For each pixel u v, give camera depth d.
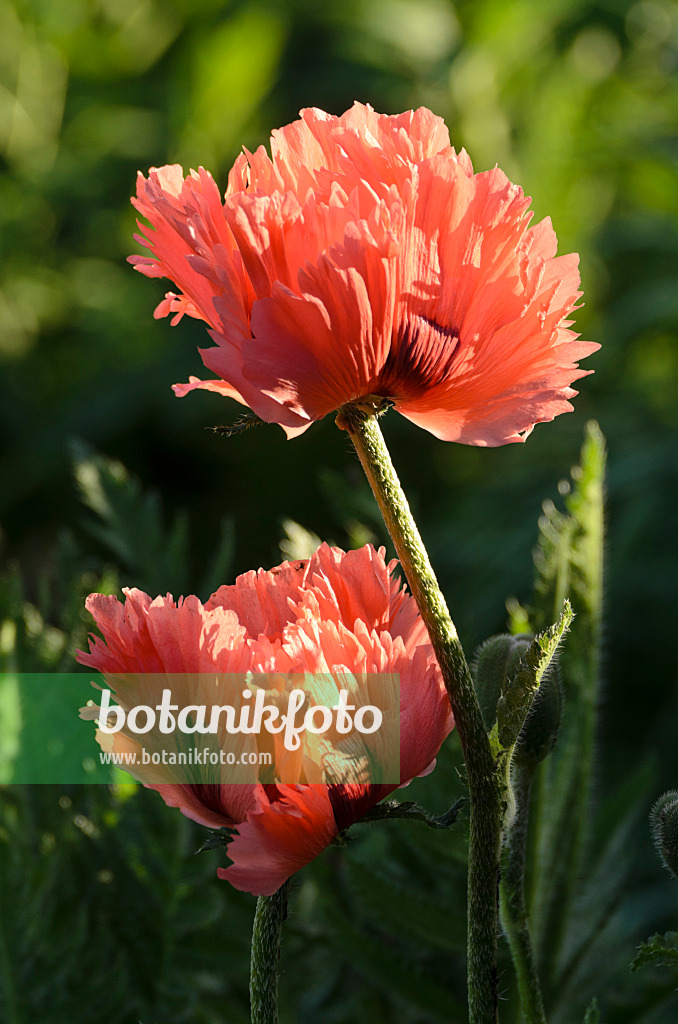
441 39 4.90
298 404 0.87
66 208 5.01
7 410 4.77
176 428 4.60
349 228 0.86
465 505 3.52
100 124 5.06
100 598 0.89
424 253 0.87
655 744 2.73
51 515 4.53
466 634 1.18
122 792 1.10
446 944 1.07
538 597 1.07
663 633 2.93
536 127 4.40
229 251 0.87
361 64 5.04
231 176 0.89
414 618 0.91
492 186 0.88
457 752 1.07
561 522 1.08
